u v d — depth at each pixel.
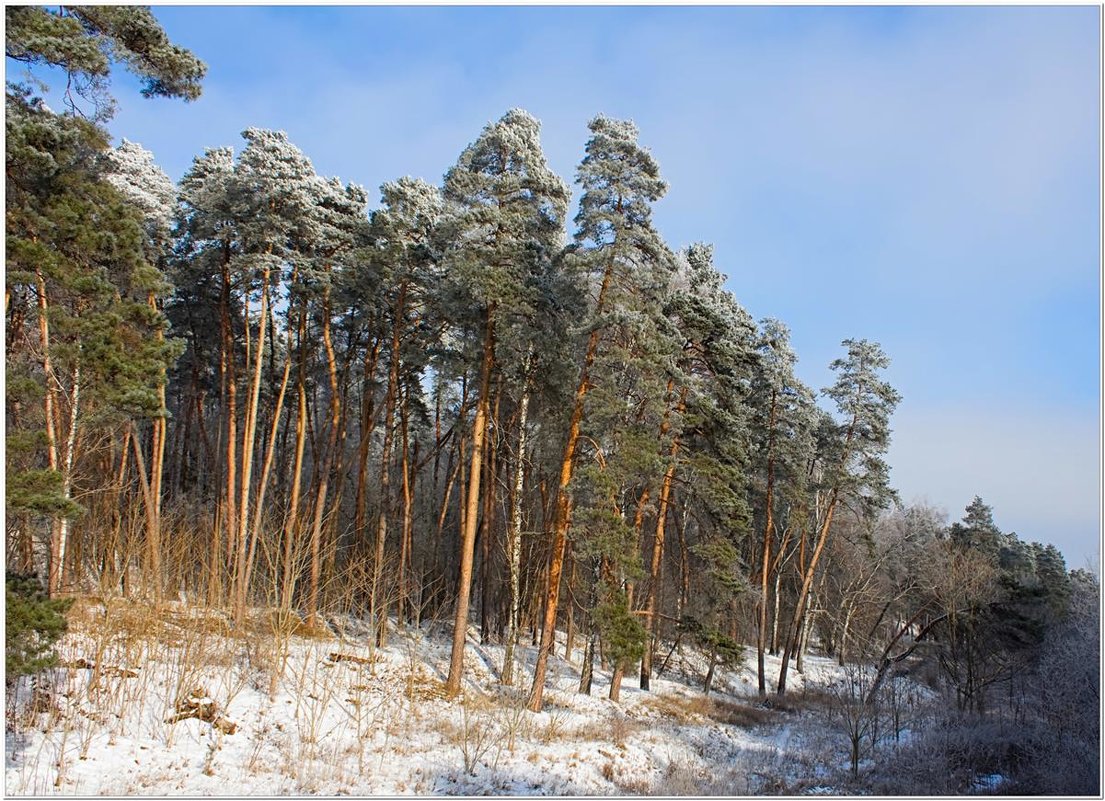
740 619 37.47
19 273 12.00
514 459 28.70
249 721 17.00
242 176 24.66
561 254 22.75
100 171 14.87
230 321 30.61
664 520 28.72
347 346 33.53
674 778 18.17
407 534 30.09
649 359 21.81
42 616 10.95
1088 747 21.92
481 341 24.78
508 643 25.84
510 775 16.88
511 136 22.58
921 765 21.83
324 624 25.97
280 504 32.81
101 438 21.28
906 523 52.72
